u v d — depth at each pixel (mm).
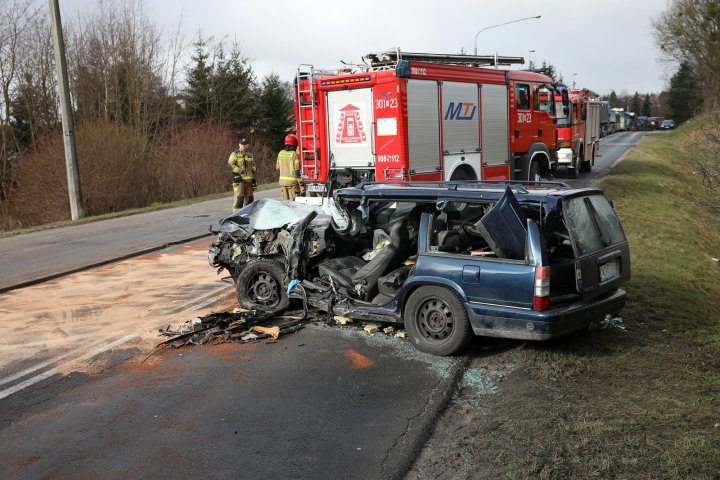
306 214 7320
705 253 11969
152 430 4520
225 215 17094
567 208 5672
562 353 5742
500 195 5875
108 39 31312
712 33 43812
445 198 6121
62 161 22719
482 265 5586
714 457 3719
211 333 6539
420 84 11711
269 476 3865
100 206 23422
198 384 5340
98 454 4191
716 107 15648
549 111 16359
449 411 4762
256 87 43406
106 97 30828
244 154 14586
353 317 6520
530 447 3990
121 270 10188
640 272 8828
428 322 5953
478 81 13172
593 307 5648
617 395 4805
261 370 5621
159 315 7426
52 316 7520
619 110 71500
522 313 5387
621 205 14281
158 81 32562
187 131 31297
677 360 5582
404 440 4270
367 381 5316
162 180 26672
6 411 4898
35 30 27656
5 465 4078
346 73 12375
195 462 4059
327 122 12219
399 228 6762
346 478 3828
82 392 5234
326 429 4473
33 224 23391
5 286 9062
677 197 17047
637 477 3561
